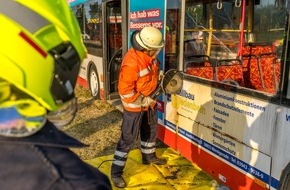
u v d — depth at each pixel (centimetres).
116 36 709
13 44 73
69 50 81
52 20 78
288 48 256
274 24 384
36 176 72
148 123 405
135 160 445
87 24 830
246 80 443
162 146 489
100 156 470
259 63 430
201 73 407
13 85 76
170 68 416
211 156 355
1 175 71
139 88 360
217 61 423
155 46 347
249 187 304
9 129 75
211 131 351
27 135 76
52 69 78
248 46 446
